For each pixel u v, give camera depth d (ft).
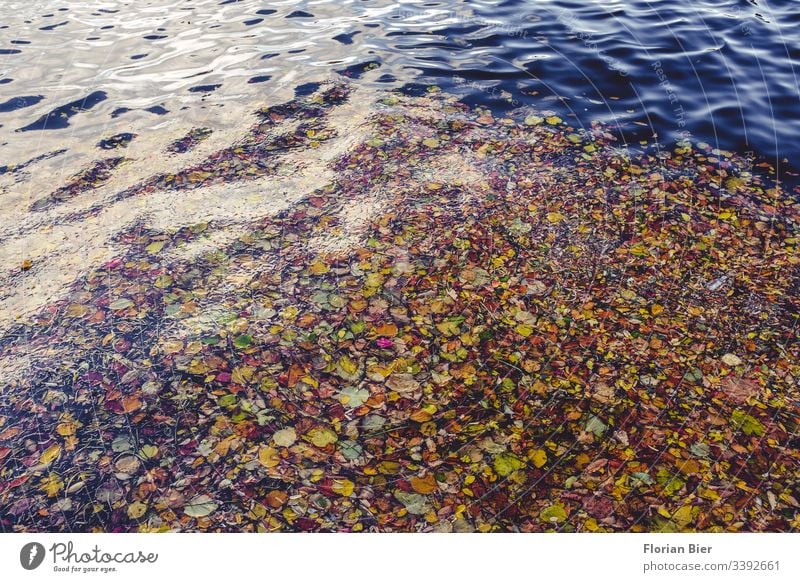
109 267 7.43
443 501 5.63
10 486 5.71
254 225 7.91
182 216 8.02
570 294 7.10
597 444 5.93
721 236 7.66
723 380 6.34
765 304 6.97
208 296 7.14
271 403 6.24
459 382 6.39
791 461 5.77
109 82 10.09
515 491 5.68
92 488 5.70
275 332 6.79
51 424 6.09
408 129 9.21
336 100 9.76
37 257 7.54
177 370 6.48
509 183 8.38
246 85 10.07
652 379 6.36
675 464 5.78
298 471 5.80
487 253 7.53
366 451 5.93
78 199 8.23
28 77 10.13
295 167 8.70
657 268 7.34
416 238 7.72
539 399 6.24
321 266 7.43
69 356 6.60
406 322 6.87
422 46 10.97
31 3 12.66
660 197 8.12
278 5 12.61
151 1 12.87
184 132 9.21
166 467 5.82
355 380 6.41
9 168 8.59
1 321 6.89
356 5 12.59
